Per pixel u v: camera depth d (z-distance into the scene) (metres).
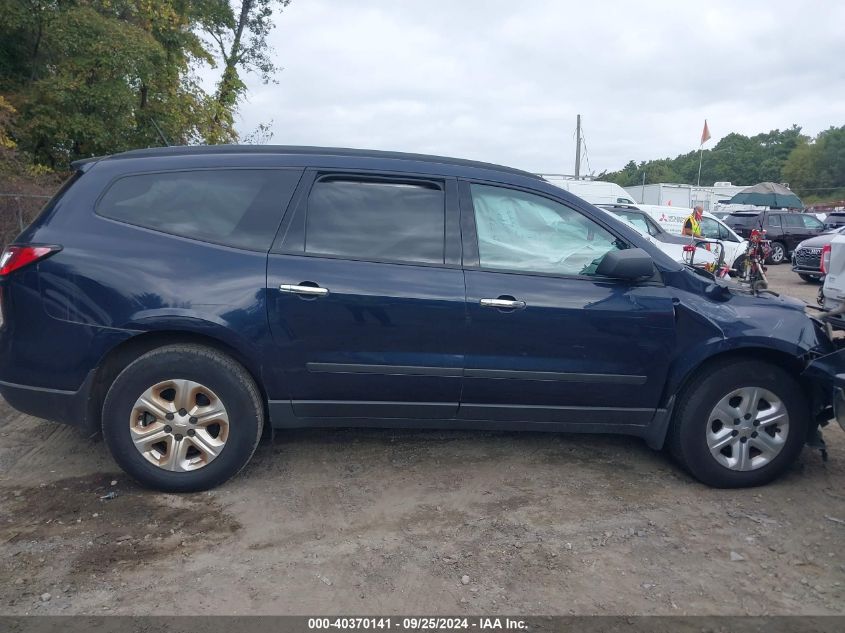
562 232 3.98
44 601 2.82
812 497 3.94
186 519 3.52
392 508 3.69
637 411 3.98
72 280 3.57
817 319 4.17
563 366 3.84
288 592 2.94
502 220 3.94
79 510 3.58
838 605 2.92
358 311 3.69
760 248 12.54
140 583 2.97
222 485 3.89
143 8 17.30
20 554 3.17
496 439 4.68
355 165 3.88
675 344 3.89
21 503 3.65
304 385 3.76
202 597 2.88
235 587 2.96
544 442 4.66
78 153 16.78
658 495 3.92
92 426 3.76
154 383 3.63
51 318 3.58
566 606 2.88
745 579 3.10
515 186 3.98
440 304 3.72
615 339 3.84
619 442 4.71
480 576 3.08
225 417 3.71
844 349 3.62
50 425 4.73
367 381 3.78
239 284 3.64
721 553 3.32
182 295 3.59
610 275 3.80
